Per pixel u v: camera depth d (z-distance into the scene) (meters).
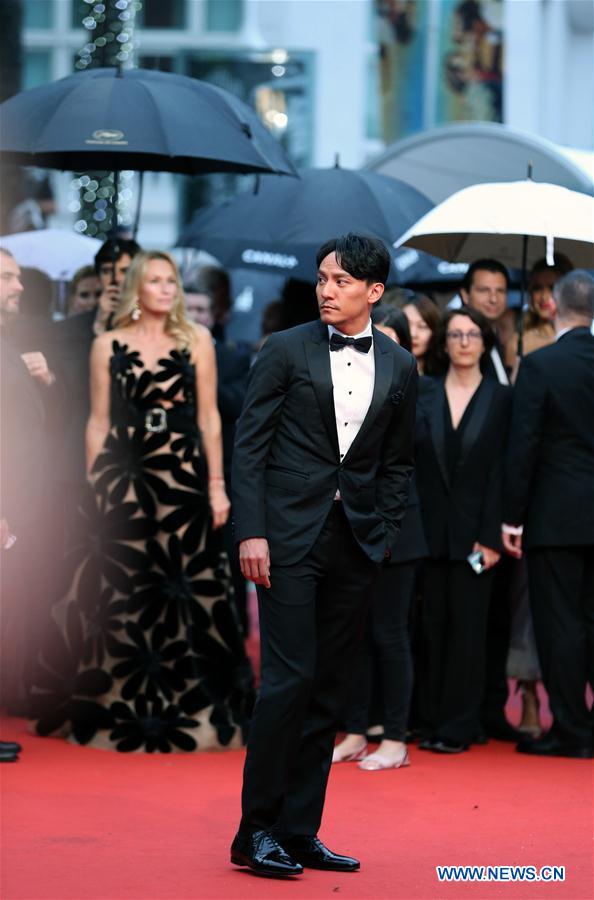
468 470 9.52
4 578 8.84
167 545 9.51
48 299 10.66
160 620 9.46
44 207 17.16
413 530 9.12
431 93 25.17
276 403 6.46
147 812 7.62
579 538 9.33
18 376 8.57
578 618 9.48
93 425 9.57
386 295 10.14
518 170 13.31
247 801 6.44
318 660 6.61
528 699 10.14
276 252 13.21
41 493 8.66
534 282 10.57
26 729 9.90
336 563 6.50
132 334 9.55
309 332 6.52
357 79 26.36
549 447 9.42
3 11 18.55
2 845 6.90
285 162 10.21
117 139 9.45
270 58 26.61
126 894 6.13
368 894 6.21
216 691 9.53
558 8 25.89
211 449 9.64
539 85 25.61
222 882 6.34
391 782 8.55
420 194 12.29
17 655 10.42
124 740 9.29
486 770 8.95
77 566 9.58
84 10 18.09
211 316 11.90
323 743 6.66
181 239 12.72
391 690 9.03
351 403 6.46
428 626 9.66
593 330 10.17
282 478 6.47
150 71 10.25
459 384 9.67
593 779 8.70
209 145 9.59
